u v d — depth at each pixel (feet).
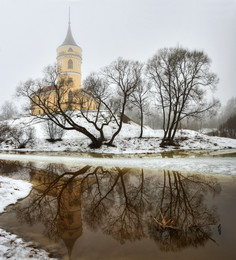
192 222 16.62
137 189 28.32
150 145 87.92
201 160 52.70
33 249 12.98
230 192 25.18
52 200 24.03
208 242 13.80
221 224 16.39
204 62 80.89
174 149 80.94
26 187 28.94
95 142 84.38
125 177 35.86
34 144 95.45
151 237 14.85
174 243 13.88
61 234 15.44
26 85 77.46
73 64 181.78
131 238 14.73
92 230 16.24
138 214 19.49
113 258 12.10
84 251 12.98
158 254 12.54
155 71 87.66
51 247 13.44
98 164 50.11
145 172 39.68
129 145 88.17
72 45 182.09
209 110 87.30
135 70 83.92
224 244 13.47
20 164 51.06
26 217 18.89
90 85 82.84
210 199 22.79
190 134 107.55
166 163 49.39
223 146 86.89
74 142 94.12
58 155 71.05
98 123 116.26
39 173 39.96
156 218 18.31
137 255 12.42
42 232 15.84
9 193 24.79
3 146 95.40
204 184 29.58
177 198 23.82
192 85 83.05
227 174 35.58
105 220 18.21
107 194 26.27
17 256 12.01
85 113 127.34
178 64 82.99
